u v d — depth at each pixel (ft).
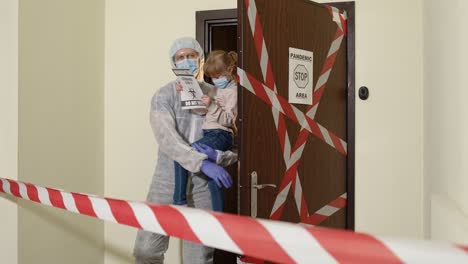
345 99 10.03
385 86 9.90
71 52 10.40
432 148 8.16
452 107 6.18
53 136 9.84
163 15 11.30
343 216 10.00
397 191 9.85
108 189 11.64
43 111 9.55
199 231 3.92
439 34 7.34
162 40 11.30
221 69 8.70
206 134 8.64
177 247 11.00
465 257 2.70
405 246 2.87
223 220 3.74
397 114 9.84
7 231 8.86
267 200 7.69
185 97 8.46
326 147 9.33
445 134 6.77
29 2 9.14
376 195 9.97
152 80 11.37
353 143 10.00
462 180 5.53
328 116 9.38
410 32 9.77
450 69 6.32
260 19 7.61
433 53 8.01
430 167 8.42
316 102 8.96
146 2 11.41
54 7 9.84
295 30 8.40
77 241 10.50
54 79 9.87
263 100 7.63
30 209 9.14
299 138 8.51
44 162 9.57
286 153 8.16
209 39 11.14
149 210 4.54
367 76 10.00
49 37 9.71
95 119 11.30
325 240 3.14
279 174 7.98
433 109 8.04
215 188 8.94
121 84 11.56
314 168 8.94
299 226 3.34
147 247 9.15
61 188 10.09
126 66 11.53
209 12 10.91
